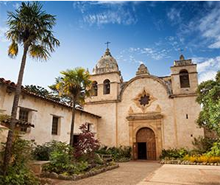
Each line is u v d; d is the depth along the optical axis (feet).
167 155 67.87
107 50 102.73
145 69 85.30
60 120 58.13
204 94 60.80
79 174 34.45
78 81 51.57
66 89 51.78
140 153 82.38
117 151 74.08
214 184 28.60
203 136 68.59
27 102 46.29
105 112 84.23
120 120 81.46
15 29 31.14
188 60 79.41
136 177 34.91
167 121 74.84
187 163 56.95
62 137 57.98
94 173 38.09
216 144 36.35
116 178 33.96
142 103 81.20
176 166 51.80
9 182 23.89
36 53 32.19
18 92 28.76
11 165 26.61
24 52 30.78
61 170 35.70
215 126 37.88
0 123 29.73
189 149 69.00
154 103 78.69
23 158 28.66
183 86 79.25
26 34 31.32
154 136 75.97
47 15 32.37
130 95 83.15
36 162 36.01
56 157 37.14
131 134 77.77
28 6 31.40
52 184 28.71
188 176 35.19
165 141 72.95
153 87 80.89
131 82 84.74
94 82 91.15
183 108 73.97
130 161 70.18
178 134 71.87
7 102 40.47
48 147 44.39
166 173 39.04
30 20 30.96
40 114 50.16
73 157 43.04
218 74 60.18
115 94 85.10
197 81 75.61
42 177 33.22
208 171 41.27
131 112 80.38
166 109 76.38
